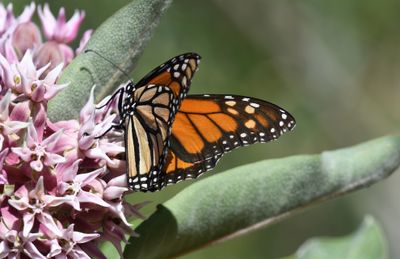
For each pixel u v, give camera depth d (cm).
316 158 69
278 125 68
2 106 63
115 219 64
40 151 63
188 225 67
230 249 121
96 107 65
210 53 122
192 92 121
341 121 134
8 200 63
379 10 129
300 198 69
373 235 73
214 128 68
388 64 134
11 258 62
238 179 68
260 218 69
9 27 69
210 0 121
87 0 103
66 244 63
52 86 64
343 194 69
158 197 105
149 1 66
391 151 69
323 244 73
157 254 67
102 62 66
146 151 67
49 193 63
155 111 67
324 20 130
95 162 64
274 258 125
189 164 68
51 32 71
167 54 117
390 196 132
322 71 132
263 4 126
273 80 129
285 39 129
